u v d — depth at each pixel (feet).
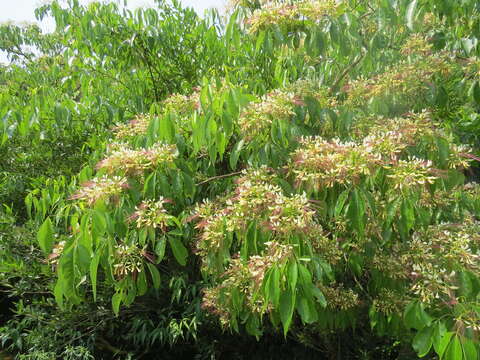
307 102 6.99
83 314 12.81
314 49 6.88
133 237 6.53
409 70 7.09
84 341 13.78
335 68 9.87
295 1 7.34
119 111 12.81
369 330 11.25
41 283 13.50
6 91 13.16
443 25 8.87
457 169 6.36
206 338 13.41
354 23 6.71
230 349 13.57
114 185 5.92
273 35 6.97
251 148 7.34
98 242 5.70
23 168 14.88
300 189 6.20
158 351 14.21
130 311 13.07
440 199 7.87
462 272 5.74
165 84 14.52
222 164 10.66
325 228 8.40
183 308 13.21
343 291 8.54
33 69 15.72
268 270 4.76
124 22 13.53
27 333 14.56
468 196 8.80
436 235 7.00
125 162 6.29
